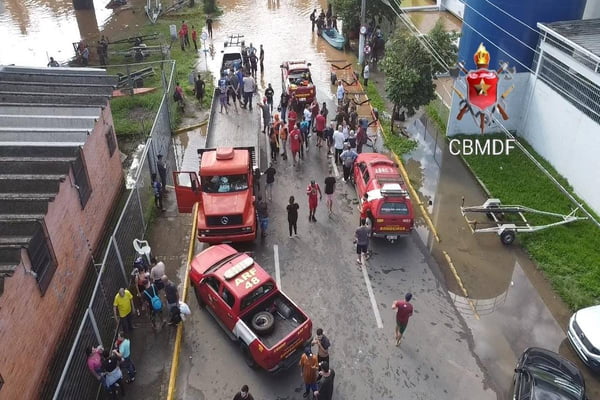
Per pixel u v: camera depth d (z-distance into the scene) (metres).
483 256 16.14
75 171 13.83
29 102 15.41
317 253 16.05
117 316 12.90
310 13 39.59
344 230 17.09
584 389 10.86
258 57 30.97
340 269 15.41
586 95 17.92
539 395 10.54
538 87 20.70
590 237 16.42
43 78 17.39
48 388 11.47
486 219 17.70
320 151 21.81
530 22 20.58
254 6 41.44
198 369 12.25
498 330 13.45
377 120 23.55
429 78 21.86
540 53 20.33
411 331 13.33
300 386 11.82
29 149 12.98
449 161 21.11
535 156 20.95
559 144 19.61
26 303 10.60
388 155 21.38
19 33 36.84
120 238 14.20
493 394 11.70
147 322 13.48
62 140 13.74
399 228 15.87
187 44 33.22
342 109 22.34
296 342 11.75
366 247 15.28
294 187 19.31
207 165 16.17
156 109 24.77
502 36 20.92
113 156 17.58
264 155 21.41
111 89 16.83
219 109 22.25
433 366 12.36
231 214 15.32
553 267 15.34
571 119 18.75
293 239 16.64
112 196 17.38
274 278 15.00
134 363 12.37
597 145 17.41
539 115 20.83
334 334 13.16
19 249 9.95
